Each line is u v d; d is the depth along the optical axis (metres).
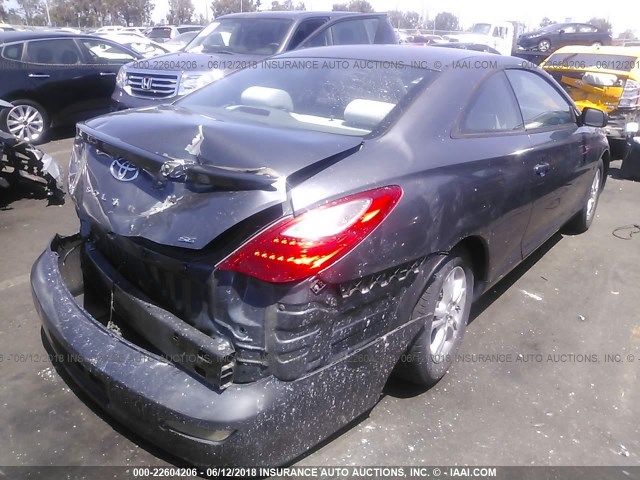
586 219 5.28
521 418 2.82
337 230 2.12
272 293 2.07
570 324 3.74
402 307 2.50
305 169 2.20
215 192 2.13
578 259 4.80
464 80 3.16
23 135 8.33
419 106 2.82
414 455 2.55
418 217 2.44
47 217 5.27
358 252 2.18
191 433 2.11
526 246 3.78
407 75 3.07
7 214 5.31
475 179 2.85
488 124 3.25
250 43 7.86
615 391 3.06
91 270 2.72
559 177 3.94
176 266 2.19
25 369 3.02
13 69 8.07
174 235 2.14
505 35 27.39
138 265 2.40
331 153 2.30
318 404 2.21
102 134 2.61
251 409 2.06
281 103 3.08
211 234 2.07
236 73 3.59
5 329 3.39
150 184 2.31
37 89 8.34
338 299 2.18
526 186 3.39
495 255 3.24
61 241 2.96
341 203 2.18
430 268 2.59
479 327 3.65
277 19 7.97
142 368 2.20
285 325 2.08
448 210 2.63
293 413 2.14
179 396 2.10
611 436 2.73
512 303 3.99
